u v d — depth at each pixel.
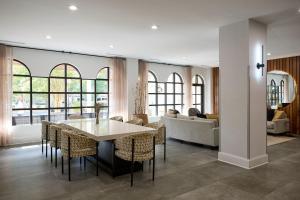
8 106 6.17
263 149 4.54
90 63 7.77
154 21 4.29
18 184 3.48
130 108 8.39
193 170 4.16
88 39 5.65
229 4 3.48
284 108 8.49
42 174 3.92
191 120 6.38
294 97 8.20
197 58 8.65
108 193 3.18
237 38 4.34
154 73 9.62
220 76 4.65
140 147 3.49
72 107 7.48
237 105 4.35
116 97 8.02
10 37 5.44
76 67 7.49
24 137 6.57
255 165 4.33
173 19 4.16
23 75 6.61
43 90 6.95
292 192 3.22
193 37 5.46
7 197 3.04
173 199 3.00
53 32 5.01
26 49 6.58
